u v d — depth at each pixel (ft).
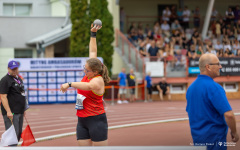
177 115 55.26
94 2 90.38
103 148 13.57
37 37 103.81
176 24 110.73
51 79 87.04
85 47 90.68
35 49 103.81
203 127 16.39
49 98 86.79
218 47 104.06
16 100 27.61
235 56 97.25
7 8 110.93
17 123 27.66
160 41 99.71
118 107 71.31
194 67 93.45
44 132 39.83
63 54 111.75
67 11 104.58
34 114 60.08
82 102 19.69
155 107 70.64
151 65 91.61
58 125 45.68
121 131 39.75
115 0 103.04
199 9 122.01
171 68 92.73
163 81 89.40
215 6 122.31
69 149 13.69
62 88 19.06
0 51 101.60
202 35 110.01
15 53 103.40
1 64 101.65
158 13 119.75
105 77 20.24
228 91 96.63
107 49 90.63
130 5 118.21
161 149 13.16
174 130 39.73
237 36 112.78
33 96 86.22
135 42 102.94
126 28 117.60
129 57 95.09
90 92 19.53
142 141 32.86
